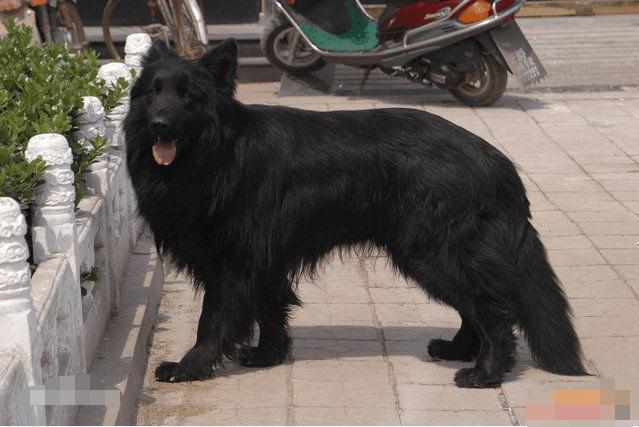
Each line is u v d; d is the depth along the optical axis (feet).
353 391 18.01
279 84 48.21
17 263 12.11
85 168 18.84
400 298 23.35
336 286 24.07
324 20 44.73
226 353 18.72
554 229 28.07
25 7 41.81
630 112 41.42
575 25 56.13
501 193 18.43
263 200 18.04
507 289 18.28
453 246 18.21
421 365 19.34
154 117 16.67
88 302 17.44
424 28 41.14
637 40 52.80
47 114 19.11
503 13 40.06
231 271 18.34
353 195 18.49
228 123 17.62
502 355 18.31
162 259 19.92
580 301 22.70
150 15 52.49
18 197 15.37
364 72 46.24
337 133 18.52
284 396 17.78
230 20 52.54
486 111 41.86
